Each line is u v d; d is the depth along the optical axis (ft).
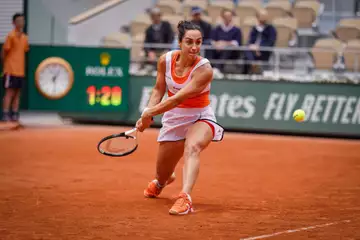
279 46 115.55
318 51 101.60
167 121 45.75
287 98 102.01
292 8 124.98
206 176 61.05
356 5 137.28
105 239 35.86
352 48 108.27
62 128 102.37
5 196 48.78
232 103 103.65
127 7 134.51
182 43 43.52
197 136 44.29
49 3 128.47
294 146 87.92
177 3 133.08
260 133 104.27
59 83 106.73
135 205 45.91
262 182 58.03
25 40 100.22
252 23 117.80
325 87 100.99
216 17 127.03
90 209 44.27
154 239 36.01
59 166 64.75
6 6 129.49
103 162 68.18
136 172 61.93
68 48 106.32
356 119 100.27
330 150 84.33
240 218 42.11
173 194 50.88
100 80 106.93
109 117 108.17
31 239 35.68
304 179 60.29
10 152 74.33
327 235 37.58
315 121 101.14
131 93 107.34
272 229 38.99
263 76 102.89
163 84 46.37
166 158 46.55
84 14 125.18
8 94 100.73
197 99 44.91
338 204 47.93
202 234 37.35
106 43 121.80
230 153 78.74
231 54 106.73
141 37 119.55
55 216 41.81
